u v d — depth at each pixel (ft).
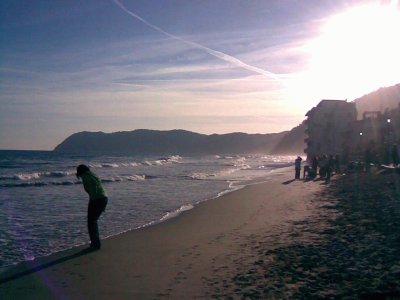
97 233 41.91
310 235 42.88
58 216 63.77
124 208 72.02
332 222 49.14
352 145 189.78
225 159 421.18
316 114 201.36
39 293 28.84
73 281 31.32
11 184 116.16
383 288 25.93
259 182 126.31
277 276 29.91
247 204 73.97
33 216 63.72
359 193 75.10
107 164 240.32
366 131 181.57
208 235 47.60
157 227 53.78
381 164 131.85
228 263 34.55
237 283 29.12
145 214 65.51
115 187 110.93
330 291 26.21
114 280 31.27
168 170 201.16
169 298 26.99
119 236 47.88
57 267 35.27
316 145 200.34
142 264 35.60
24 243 45.83
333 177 122.21
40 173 153.28
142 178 144.46
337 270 30.25
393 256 32.71
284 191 92.89
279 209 65.16
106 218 61.93
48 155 423.64
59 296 28.14
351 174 123.65
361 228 43.96
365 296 24.85
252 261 34.55
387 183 87.92
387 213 51.83
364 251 34.73
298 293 26.22
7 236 49.37
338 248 36.47
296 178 130.41
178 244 43.19
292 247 37.96
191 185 118.42
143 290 28.78
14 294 28.73
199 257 37.29
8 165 226.38
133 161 304.50
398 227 43.01
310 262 32.73
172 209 70.90
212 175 164.45
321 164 127.85
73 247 43.27
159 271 33.32
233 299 26.02
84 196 90.22
